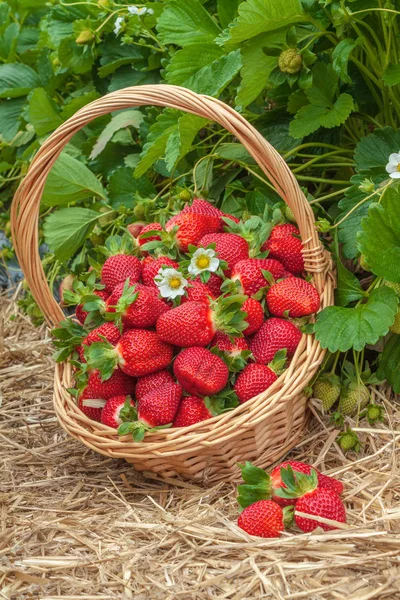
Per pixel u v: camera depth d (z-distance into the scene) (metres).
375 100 1.18
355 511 0.94
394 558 0.86
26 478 1.05
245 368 0.99
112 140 1.35
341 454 1.02
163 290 0.99
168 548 0.92
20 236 1.07
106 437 0.98
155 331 1.00
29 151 1.45
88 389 1.01
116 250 1.08
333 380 1.05
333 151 1.18
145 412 0.96
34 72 1.53
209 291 1.01
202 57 1.17
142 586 0.88
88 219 1.25
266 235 1.05
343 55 1.06
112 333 1.00
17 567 0.90
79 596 0.87
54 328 1.06
